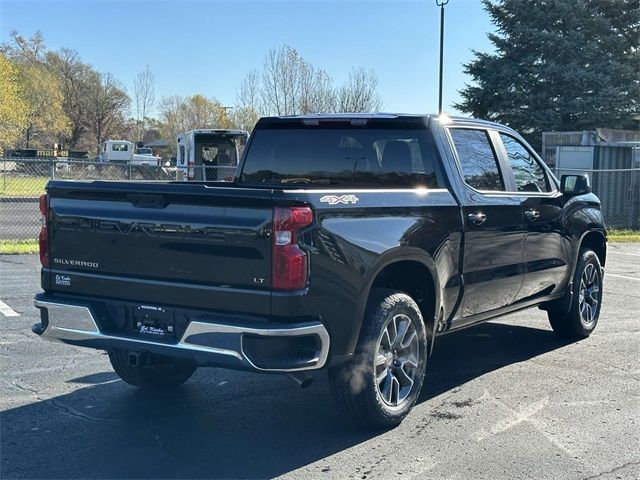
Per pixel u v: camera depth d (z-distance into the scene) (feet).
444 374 20.57
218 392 18.79
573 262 23.59
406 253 15.79
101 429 15.98
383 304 15.55
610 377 20.29
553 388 19.24
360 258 14.55
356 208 14.64
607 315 29.07
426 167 18.22
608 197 71.26
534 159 22.52
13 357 21.61
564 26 114.32
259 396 18.48
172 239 14.30
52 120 223.92
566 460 14.43
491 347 23.81
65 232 15.80
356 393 15.23
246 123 129.08
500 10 116.47
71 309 15.49
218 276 13.88
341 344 14.39
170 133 240.94
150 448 14.94
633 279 39.22
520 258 20.43
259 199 13.42
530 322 27.81
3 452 14.60
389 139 18.88
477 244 18.39
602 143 76.89
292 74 105.60
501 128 21.13
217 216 13.83
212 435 15.72
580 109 109.70
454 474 13.70
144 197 14.60
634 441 15.51
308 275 13.52
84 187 15.38
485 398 18.37
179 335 14.34
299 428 16.19
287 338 13.30
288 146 20.49
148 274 14.71
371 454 14.67
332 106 105.60
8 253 44.21
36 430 15.84
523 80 113.70
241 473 13.75
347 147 19.54
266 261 13.38
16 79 186.80
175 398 18.24
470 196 18.39
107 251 15.21
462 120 19.43
